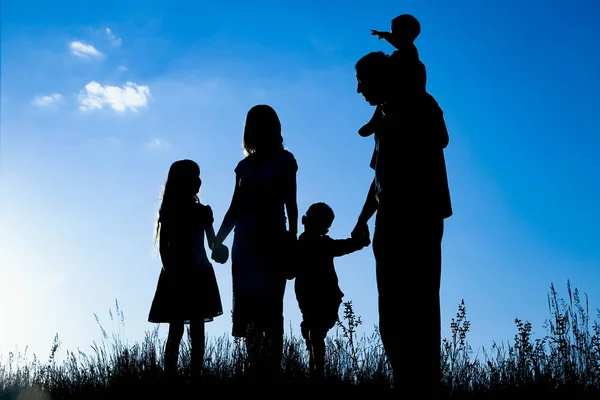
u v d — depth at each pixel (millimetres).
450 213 4672
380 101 4879
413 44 4867
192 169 6578
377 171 4770
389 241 4590
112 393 5645
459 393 5465
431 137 4660
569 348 6031
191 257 6406
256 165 5762
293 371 5598
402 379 4477
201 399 5324
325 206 6797
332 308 6652
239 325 5664
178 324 6258
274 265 5637
